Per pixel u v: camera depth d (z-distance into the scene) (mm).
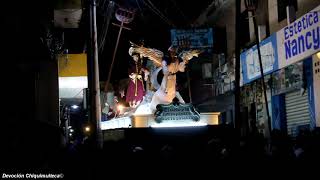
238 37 12883
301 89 17562
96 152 12500
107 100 22781
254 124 22359
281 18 19703
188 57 17250
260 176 11031
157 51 17344
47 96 16875
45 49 16594
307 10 17219
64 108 28750
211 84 27641
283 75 18875
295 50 17625
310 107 16891
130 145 15289
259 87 21422
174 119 16438
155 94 17078
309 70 16812
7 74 13242
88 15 15781
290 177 10750
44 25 17000
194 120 16562
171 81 16969
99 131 15359
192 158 12156
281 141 12922
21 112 13930
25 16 14664
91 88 15578
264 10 21219
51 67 17375
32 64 15156
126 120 17812
